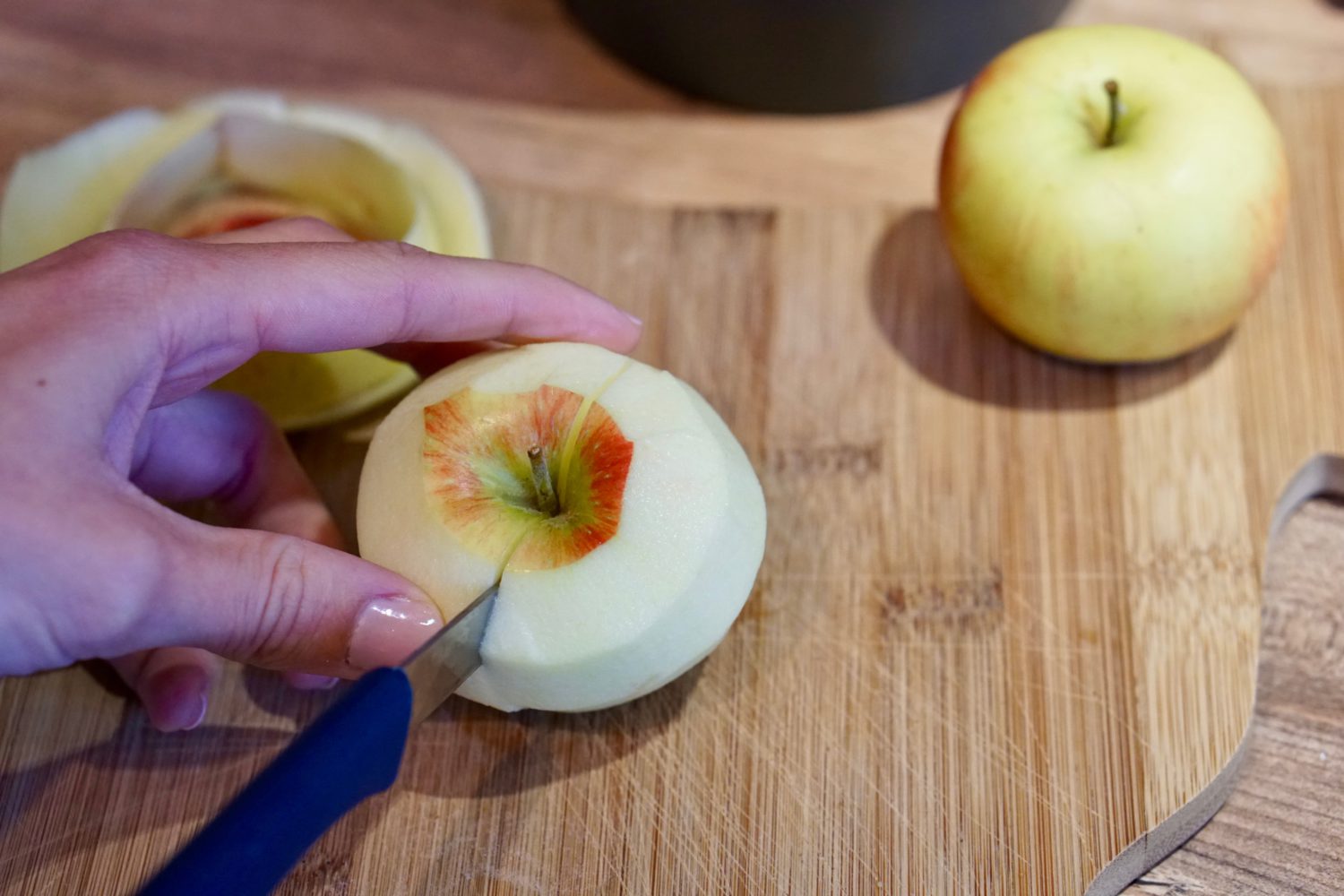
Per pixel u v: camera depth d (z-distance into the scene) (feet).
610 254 1.39
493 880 1.16
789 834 1.17
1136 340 1.27
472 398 1.14
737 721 1.20
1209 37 1.49
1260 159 1.23
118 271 1.04
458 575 1.09
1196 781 1.17
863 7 1.37
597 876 1.16
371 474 1.14
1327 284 1.34
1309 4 1.50
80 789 1.20
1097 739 1.19
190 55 1.53
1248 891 1.15
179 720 1.18
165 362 1.05
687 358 1.35
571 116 1.48
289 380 1.29
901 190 1.42
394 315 1.12
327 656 1.07
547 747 1.20
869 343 1.35
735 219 1.40
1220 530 1.25
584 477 1.12
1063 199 1.22
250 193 1.34
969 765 1.18
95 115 1.49
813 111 1.47
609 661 1.10
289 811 1.00
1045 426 1.30
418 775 1.19
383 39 1.54
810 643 1.23
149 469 1.21
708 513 1.11
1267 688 1.22
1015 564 1.25
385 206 1.32
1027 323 1.28
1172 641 1.21
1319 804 1.18
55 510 0.98
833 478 1.29
